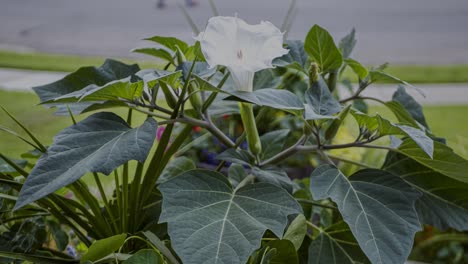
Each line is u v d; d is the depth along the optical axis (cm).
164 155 107
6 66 435
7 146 200
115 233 103
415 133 93
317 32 112
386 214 93
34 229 109
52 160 90
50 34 615
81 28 645
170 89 103
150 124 94
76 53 525
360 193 96
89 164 88
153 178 102
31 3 798
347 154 183
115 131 95
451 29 676
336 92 196
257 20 683
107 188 150
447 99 408
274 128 201
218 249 85
